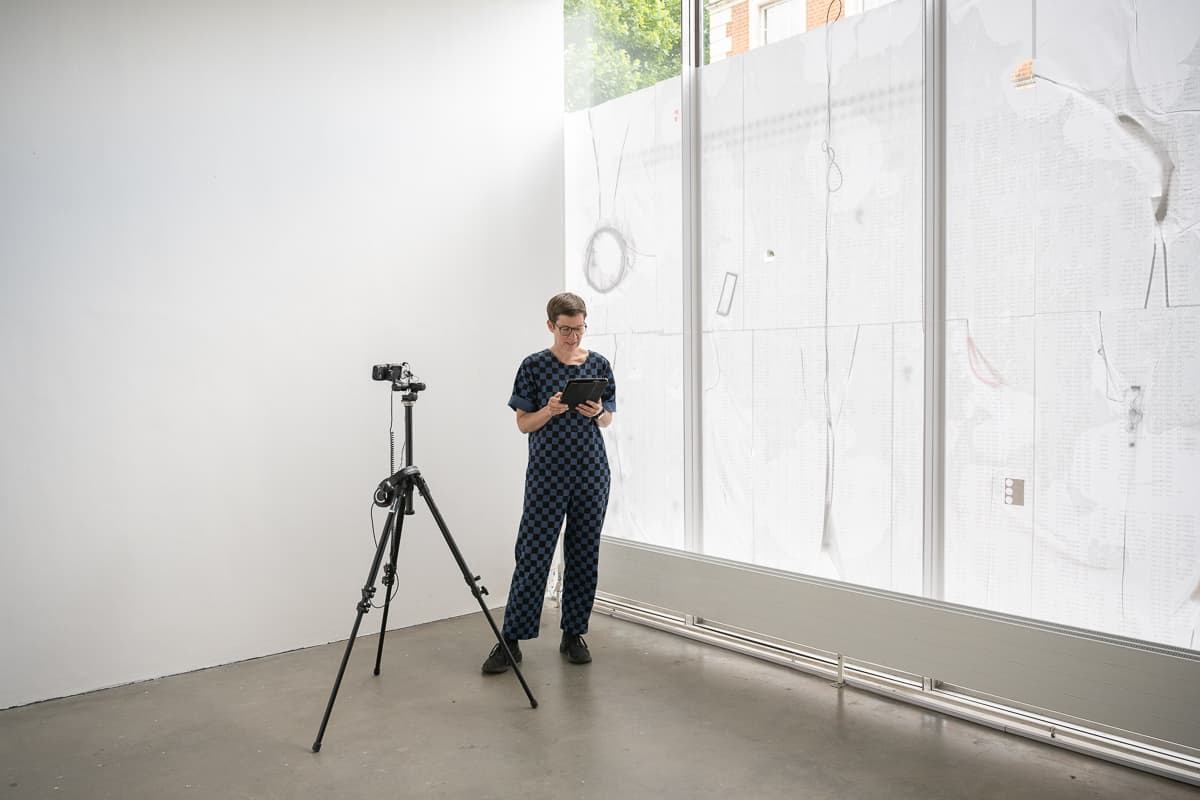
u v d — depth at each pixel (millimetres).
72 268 3236
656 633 4105
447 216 4273
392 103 4074
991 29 2900
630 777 2641
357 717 3113
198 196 3520
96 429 3311
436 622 4285
